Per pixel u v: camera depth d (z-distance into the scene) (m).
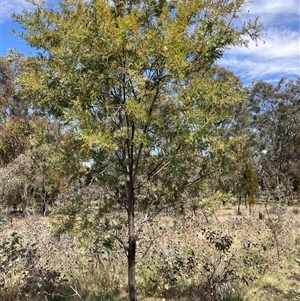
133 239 3.90
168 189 3.84
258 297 5.07
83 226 3.60
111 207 3.97
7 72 23.12
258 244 7.48
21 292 4.92
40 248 5.88
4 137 18.73
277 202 11.11
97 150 3.36
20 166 12.18
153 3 3.66
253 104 34.25
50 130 3.70
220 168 3.69
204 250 6.57
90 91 3.28
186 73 3.50
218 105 3.34
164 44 3.09
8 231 8.03
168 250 6.08
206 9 3.43
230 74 3.59
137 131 3.30
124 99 3.45
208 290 5.00
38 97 3.45
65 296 4.60
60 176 3.78
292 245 8.05
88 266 5.73
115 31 3.04
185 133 3.23
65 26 3.41
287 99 34.22
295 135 34.25
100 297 4.96
